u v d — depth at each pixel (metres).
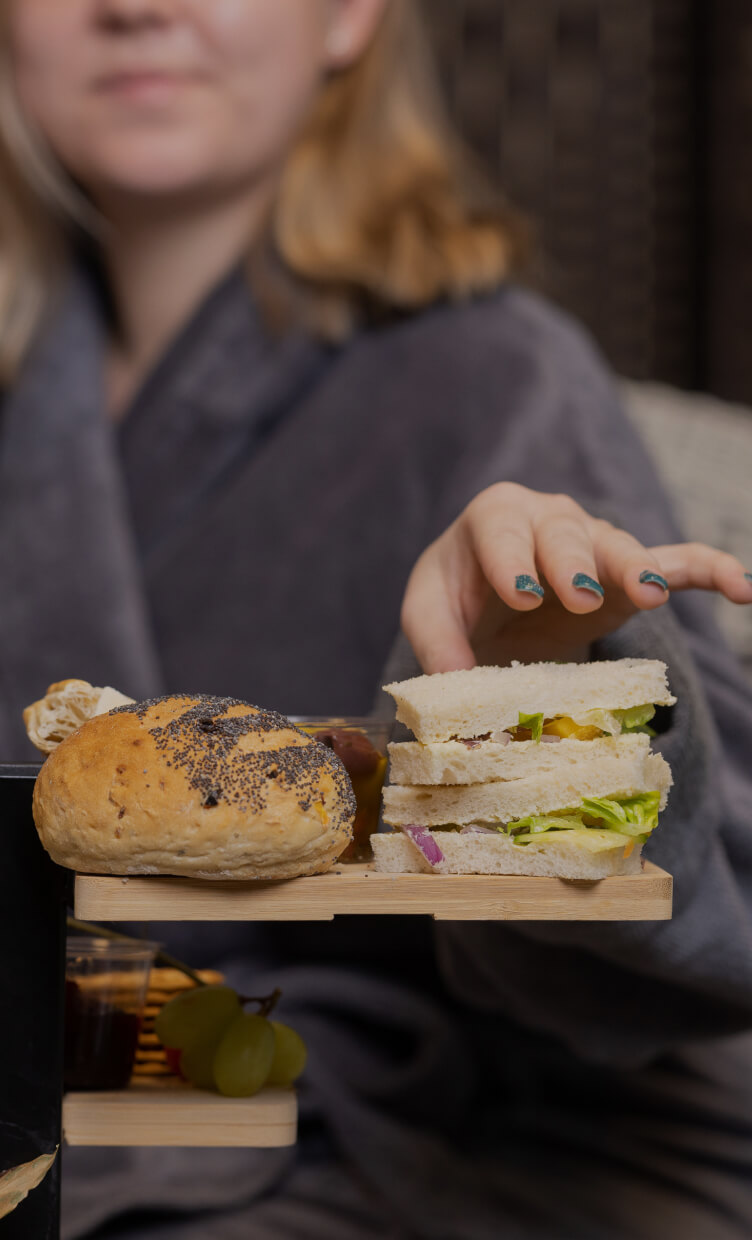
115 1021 0.89
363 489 1.54
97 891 0.79
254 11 1.46
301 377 1.64
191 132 1.50
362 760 0.89
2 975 0.85
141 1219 1.12
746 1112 1.28
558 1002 1.05
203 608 1.55
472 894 0.81
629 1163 1.22
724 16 2.48
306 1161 1.21
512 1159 1.23
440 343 1.59
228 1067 0.87
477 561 0.92
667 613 1.02
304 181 1.67
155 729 0.81
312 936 1.38
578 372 1.58
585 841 0.81
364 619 1.50
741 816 1.04
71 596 1.53
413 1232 1.12
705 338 2.64
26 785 0.86
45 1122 0.85
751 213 2.41
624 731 0.85
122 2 1.42
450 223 1.71
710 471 2.03
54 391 1.64
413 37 1.84
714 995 1.01
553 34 2.62
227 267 1.68
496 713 0.84
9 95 1.58
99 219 1.64
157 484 1.63
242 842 0.79
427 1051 1.24
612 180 2.63
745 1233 1.12
